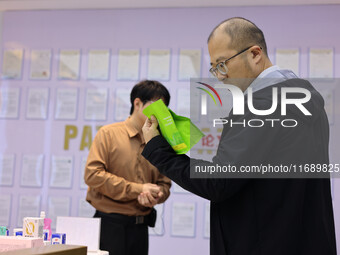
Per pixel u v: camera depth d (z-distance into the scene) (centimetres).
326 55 359
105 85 380
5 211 379
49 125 382
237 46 142
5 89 389
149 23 381
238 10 370
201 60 372
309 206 135
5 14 396
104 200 271
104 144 274
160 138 145
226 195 131
